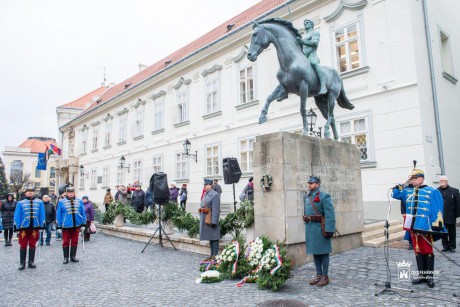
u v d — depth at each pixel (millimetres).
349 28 13500
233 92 18297
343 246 7980
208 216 7754
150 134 24797
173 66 22125
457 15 15461
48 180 65562
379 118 12250
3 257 9703
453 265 6453
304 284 5660
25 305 5262
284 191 6645
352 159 8711
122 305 5039
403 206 6594
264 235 6891
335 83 8422
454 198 7758
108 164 30203
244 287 5723
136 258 8773
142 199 15078
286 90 7598
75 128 38062
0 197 48875
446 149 12422
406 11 11875
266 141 7059
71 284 6438
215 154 19234
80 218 8750
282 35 7332
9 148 64375
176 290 5707
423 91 11672
